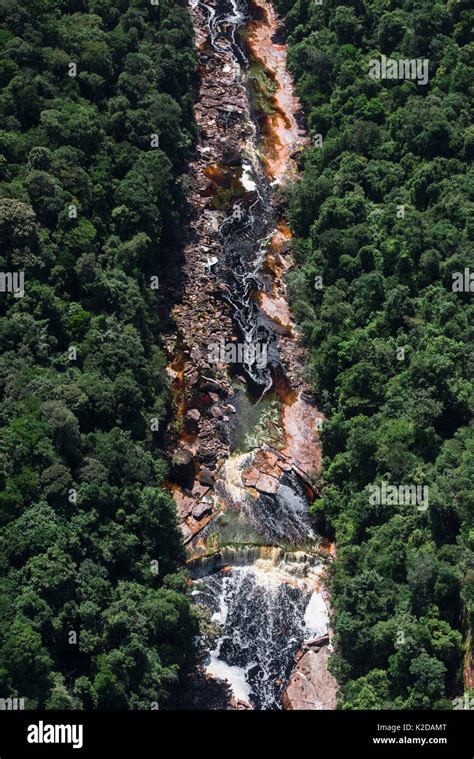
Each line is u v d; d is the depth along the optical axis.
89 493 93.19
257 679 98.12
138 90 125.44
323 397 114.38
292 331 121.19
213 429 112.12
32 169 108.75
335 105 135.12
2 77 114.50
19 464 91.38
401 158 126.94
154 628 91.19
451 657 90.75
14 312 100.19
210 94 142.00
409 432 103.44
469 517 94.44
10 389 95.31
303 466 111.38
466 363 105.62
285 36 151.88
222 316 120.69
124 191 115.00
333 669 96.31
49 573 86.25
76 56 122.00
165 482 107.12
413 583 92.75
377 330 113.50
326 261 121.00
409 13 138.38
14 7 118.12
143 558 95.50
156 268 120.88
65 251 106.31
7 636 82.56
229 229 128.88
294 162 138.12
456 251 114.94
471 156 123.56
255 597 102.94
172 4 138.88
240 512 107.56
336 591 100.19
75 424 95.00
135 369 105.69
